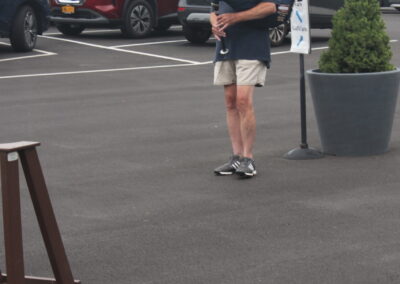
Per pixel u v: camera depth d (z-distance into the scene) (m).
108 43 21.83
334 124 9.43
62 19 22.42
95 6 22.11
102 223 7.28
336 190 8.16
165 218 7.39
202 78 16.08
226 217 7.38
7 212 4.80
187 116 12.26
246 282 5.88
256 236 6.85
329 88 9.33
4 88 15.09
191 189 8.32
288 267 6.14
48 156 9.84
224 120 11.92
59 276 5.11
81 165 9.38
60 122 11.95
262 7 8.45
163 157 9.70
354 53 9.38
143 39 22.77
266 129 11.17
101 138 10.80
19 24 19.86
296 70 17.03
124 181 8.67
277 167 9.12
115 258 6.42
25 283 5.12
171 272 6.11
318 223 7.15
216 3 8.67
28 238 6.91
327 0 21.72
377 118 9.40
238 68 8.64
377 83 9.27
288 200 7.86
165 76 16.39
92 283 5.94
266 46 8.70
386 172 8.79
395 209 7.52
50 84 15.53
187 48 20.89
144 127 11.49
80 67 17.73
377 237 6.77
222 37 8.66
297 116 12.08
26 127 11.62
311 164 9.20
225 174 8.84
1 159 4.79
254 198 7.96
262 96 13.88
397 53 19.17
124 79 16.05
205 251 6.53
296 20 9.34
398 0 30.53
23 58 19.12
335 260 6.27
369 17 9.45
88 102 13.59
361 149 9.45
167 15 23.28
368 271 6.04
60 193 8.25
